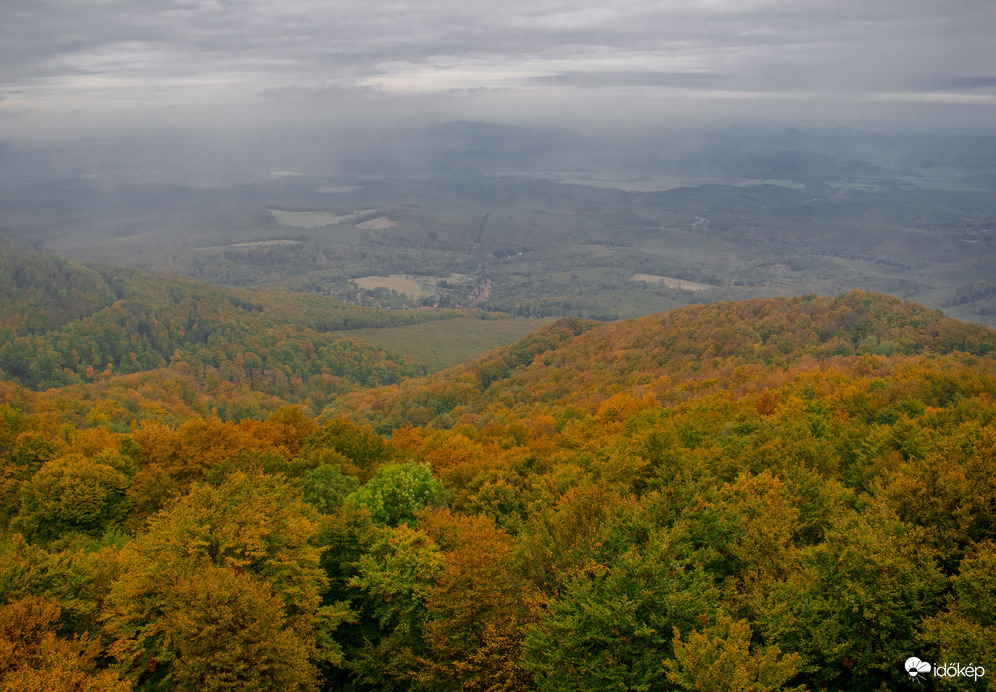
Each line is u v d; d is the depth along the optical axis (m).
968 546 27.23
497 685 25.50
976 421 42.47
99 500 41.91
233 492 31.17
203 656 23.58
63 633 27.33
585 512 32.81
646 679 22.61
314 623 29.02
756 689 20.20
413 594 31.34
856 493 40.31
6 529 43.22
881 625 24.53
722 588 28.06
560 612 25.77
